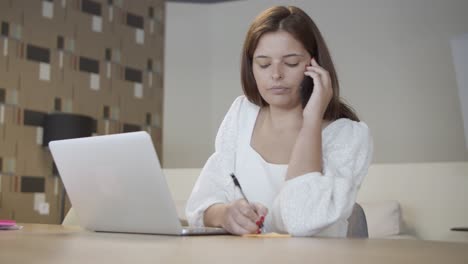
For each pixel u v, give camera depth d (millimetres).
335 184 1075
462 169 2824
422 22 3998
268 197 1287
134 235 954
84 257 518
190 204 1315
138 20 4820
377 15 4176
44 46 4109
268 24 1242
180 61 4836
